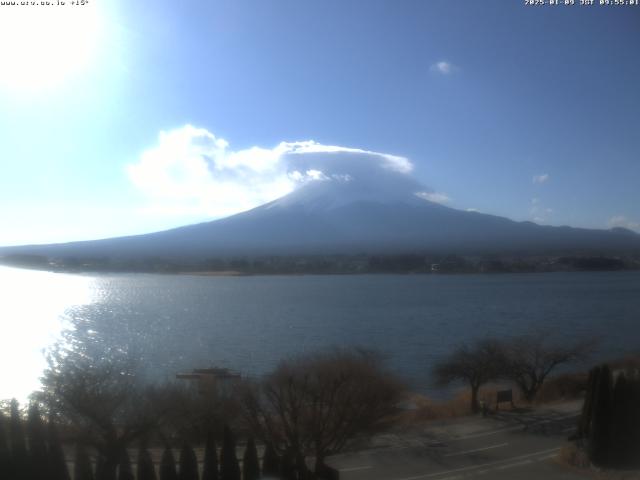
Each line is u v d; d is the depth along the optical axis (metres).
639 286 158.75
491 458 25.16
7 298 133.75
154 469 20.73
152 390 27.61
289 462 20.64
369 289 159.50
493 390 39.69
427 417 32.09
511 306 111.50
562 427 29.78
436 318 94.38
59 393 24.69
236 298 135.25
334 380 25.69
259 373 45.12
